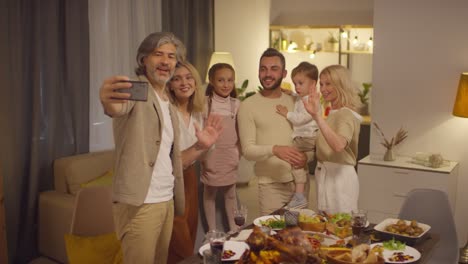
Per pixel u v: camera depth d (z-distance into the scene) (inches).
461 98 162.9
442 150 179.5
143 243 97.0
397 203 173.3
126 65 207.2
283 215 112.3
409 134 183.5
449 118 177.2
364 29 281.4
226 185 157.9
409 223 106.6
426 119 180.2
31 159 167.8
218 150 155.3
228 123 155.8
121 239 99.3
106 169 178.1
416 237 97.7
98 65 194.4
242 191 246.1
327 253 82.9
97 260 118.9
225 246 94.1
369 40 281.0
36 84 167.5
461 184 178.2
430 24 175.6
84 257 118.7
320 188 130.0
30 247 170.1
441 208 120.4
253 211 215.3
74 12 179.3
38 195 169.3
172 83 127.0
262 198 141.0
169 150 99.7
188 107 132.0
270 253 75.7
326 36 289.1
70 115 181.9
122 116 93.2
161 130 95.7
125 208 96.3
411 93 181.5
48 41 171.8
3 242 144.2
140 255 97.7
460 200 179.0
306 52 296.4
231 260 88.5
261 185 140.9
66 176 167.9
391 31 181.6
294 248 74.8
